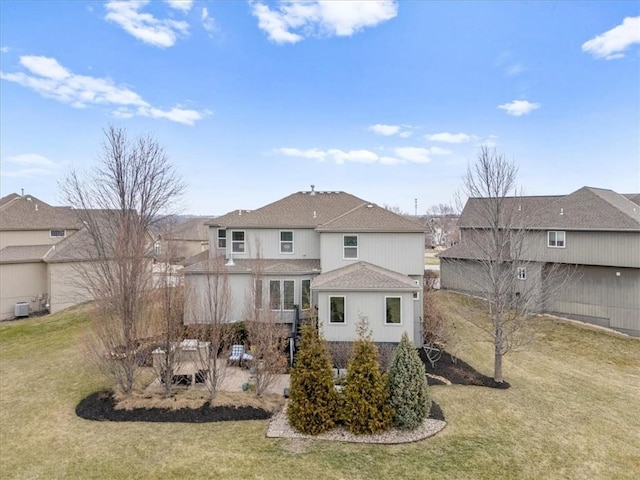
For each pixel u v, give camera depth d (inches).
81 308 962.1
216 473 325.4
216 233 980.6
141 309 526.9
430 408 449.1
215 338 484.7
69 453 354.6
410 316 617.9
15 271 988.6
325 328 620.4
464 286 1125.1
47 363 602.2
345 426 413.4
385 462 351.3
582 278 918.4
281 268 769.6
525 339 700.0
